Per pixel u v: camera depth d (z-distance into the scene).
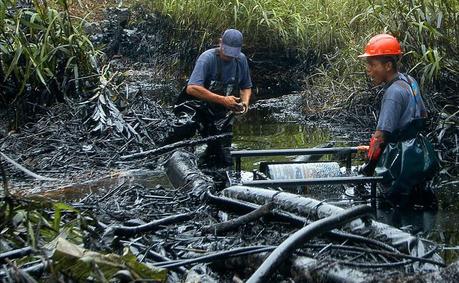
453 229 5.49
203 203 5.26
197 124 7.84
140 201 5.43
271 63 13.67
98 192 6.41
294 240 3.55
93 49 9.20
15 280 3.24
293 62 13.69
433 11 8.88
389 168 6.16
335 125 10.02
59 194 6.40
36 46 8.75
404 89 6.24
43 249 3.58
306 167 6.34
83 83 9.02
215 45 13.84
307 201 4.66
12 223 3.84
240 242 4.34
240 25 13.73
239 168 6.60
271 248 3.91
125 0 16.50
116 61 14.94
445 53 8.83
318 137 9.19
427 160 6.17
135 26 15.47
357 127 9.90
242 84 7.95
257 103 11.80
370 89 10.41
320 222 3.72
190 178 6.05
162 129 8.41
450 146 7.98
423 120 6.26
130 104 8.84
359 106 10.40
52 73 8.65
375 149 6.26
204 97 7.63
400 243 4.23
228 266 4.08
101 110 8.33
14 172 7.06
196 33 14.04
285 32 13.40
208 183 5.79
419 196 6.31
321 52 13.30
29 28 8.95
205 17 13.95
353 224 4.41
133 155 7.43
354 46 11.48
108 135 8.16
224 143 7.58
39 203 3.89
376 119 9.93
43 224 3.90
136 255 4.08
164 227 4.68
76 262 3.34
